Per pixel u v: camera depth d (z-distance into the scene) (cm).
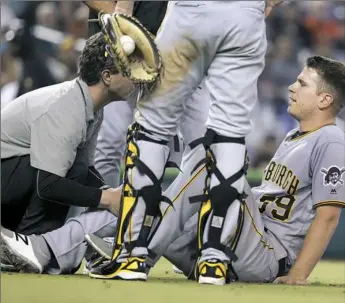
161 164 1162
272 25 3628
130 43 1125
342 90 1323
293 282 1264
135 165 1154
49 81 3045
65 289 1012
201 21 1130
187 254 1309
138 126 1166
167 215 1202
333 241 2717
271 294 1019
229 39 1142
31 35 3050
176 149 1325
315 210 1316
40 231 1361
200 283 1156
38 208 1354
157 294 980
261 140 3372
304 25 3675
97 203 1312
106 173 1672
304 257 1280
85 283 1080
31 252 1274
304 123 1343
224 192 1149
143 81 1131
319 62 1338
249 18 1145
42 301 915
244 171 1168
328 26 3731
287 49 3609
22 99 1352
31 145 1316
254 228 1248
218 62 1160
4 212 1374
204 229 1166
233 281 1291
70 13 3180
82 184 1399
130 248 1152
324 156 1291
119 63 1135
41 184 1305
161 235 1198
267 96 3459
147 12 1606
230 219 1161
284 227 1314
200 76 1169
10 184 1339
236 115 1156
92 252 1291
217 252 1157
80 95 1321
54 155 1303
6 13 3072
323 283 1414
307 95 1326
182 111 1176
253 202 1246
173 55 1141
